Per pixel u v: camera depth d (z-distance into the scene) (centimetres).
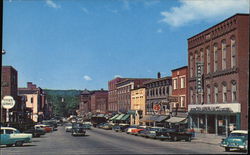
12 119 6944
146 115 7044
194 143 3400
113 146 2894
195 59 4966
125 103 8994
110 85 11075
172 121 5312
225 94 4094
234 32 3875
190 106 4994
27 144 3172
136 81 8469
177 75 5588
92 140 3741
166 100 5934
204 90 4628
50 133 5612
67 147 2798
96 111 13275
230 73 3944
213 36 4419
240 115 3719
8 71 6906
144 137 4394
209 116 4553
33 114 11256
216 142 3438
